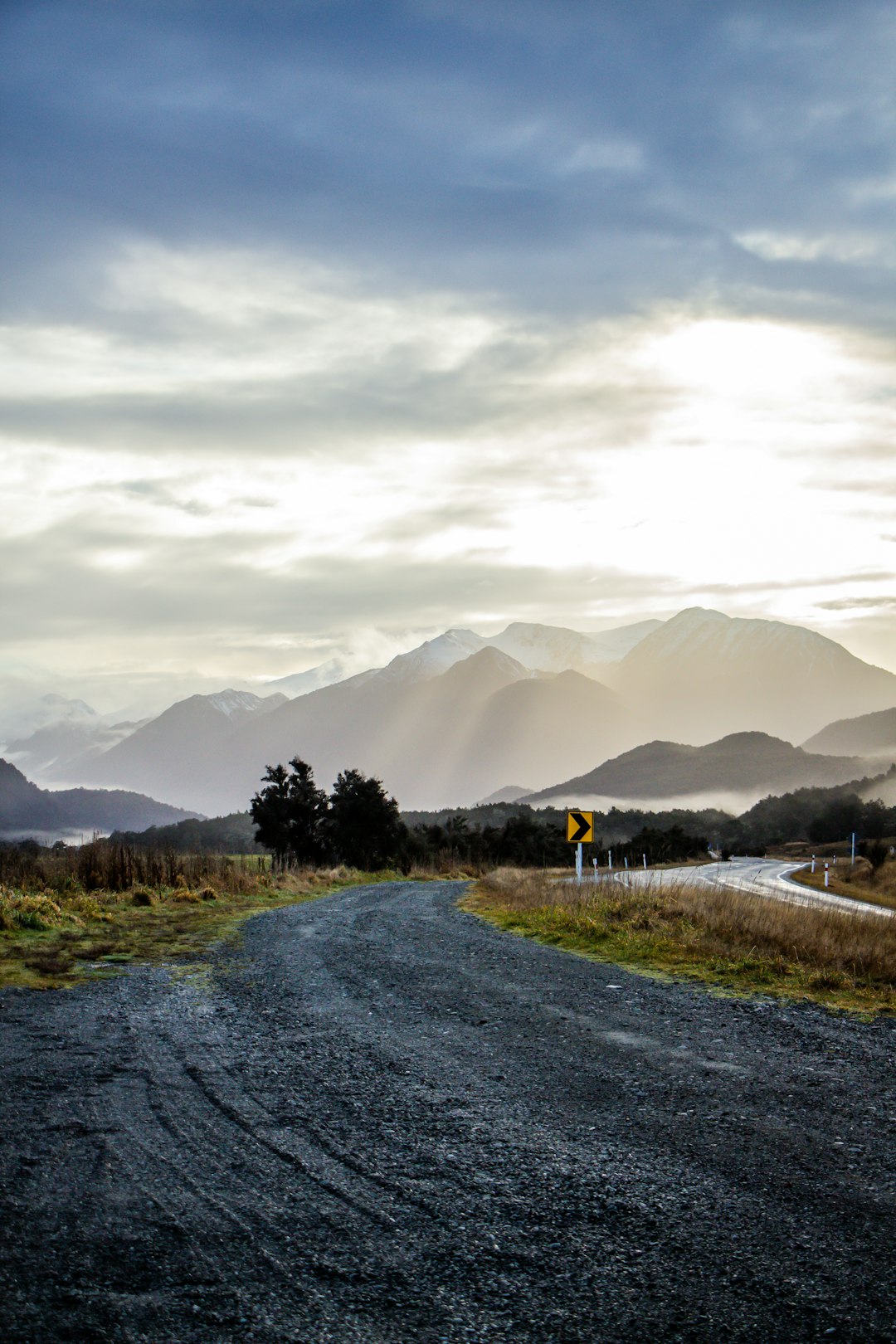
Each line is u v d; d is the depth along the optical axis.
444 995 9.86
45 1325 3.38
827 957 11.83
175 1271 3.81
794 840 170.25
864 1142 5.39
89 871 22.30
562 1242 4.12
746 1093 6.32
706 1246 4.09
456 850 65.62
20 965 11.12
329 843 50.56
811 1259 3.98
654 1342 3.38
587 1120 5.74
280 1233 4.17
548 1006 9.29
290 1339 3.36
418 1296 3.67
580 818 22.91
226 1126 5.55
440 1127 5.59
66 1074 6.54
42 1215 4.27
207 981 10.57
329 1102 6.04
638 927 15.05
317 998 9.59
